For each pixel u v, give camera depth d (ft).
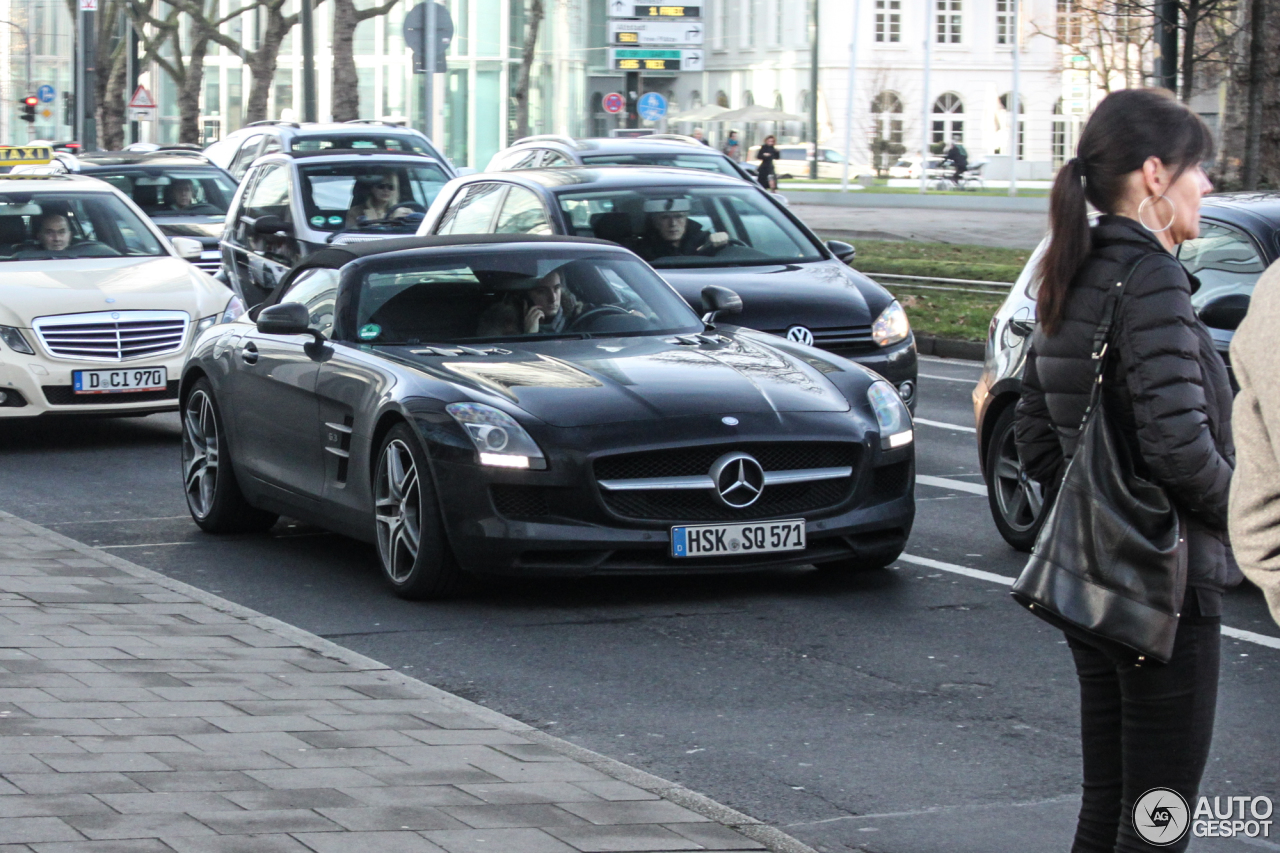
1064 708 33.45
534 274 49.47
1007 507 49.08
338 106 208.95
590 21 365.40
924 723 32.50
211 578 46.09
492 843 23.11
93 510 56.85
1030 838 26.21
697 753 30.76
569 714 33.35
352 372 45.42
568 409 41.68
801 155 418.31
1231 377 43.42
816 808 27.68
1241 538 14.78
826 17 447.83
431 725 29.55
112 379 69.72
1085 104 299.79
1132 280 19.43
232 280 97.09
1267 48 124.98
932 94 451.12
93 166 119.65
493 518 40.93
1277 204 48.73
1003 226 212.02
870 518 42.93
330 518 46.52
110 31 307.78
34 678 31.81
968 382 91.35
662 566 41.11
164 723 28.91
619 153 104.42
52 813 23.54
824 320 64.13
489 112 337.11
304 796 24.84
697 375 43.93
